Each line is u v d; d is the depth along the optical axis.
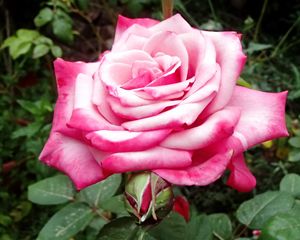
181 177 0.20
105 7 0.68
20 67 0.64
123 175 0.33
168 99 0.21
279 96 0.23
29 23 0.79
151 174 0.21
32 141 0.51
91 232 0.42
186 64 0.22
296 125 0.52
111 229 0.27
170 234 0.26
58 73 0.24
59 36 0.57
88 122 0.21
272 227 0.23
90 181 0.22
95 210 0.31
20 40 0.56
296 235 0.23
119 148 0.20
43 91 0.67
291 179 0.31
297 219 0.24
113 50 0.24
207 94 0.21
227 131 0.21
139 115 0.21
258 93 0.23
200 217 0.28
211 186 0.51
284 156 0.51
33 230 0.52
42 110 0.51
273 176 0.51
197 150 0.22
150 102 0.21
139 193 0.21
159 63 0.23
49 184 0.33
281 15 0.76
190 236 0.27
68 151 0.23
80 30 0.76
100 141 0.21
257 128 0.22
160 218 0.22
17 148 0.58
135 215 0.22
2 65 0.72
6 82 0.66
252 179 0.23
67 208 0.30
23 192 0.56
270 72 0.61
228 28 0.71
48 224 0.30
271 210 0.29
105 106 0.22
